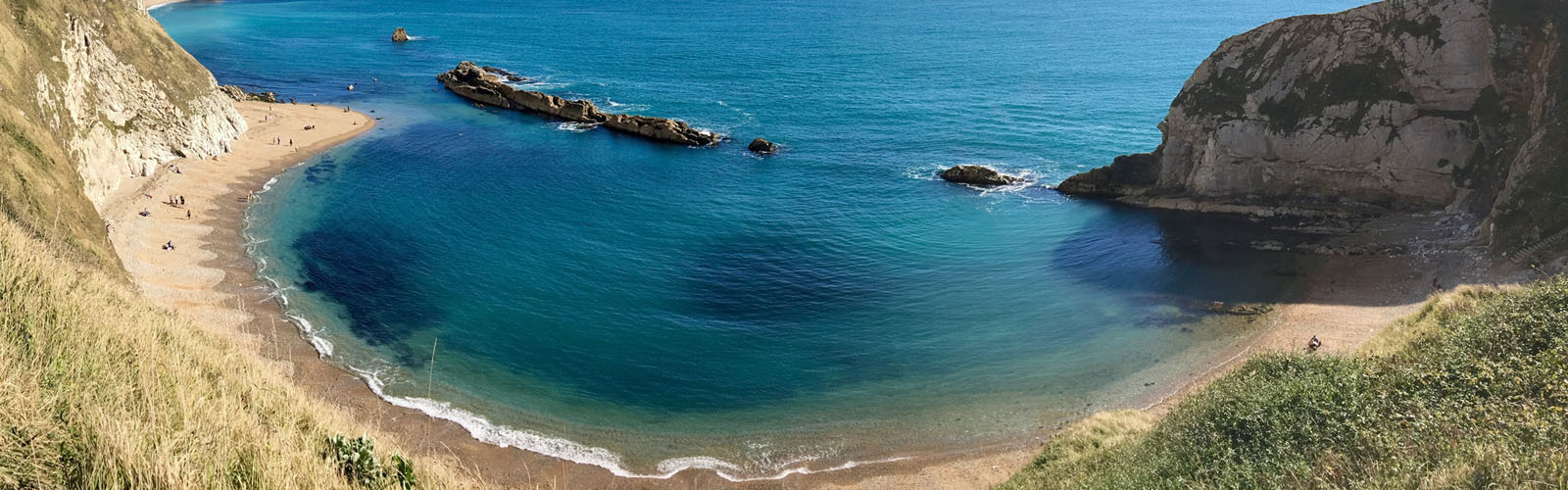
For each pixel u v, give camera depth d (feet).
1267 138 197.26
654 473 109.19
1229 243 181.37
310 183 235.61
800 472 109.19
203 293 155.63
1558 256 135.54
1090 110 319.68
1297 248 174.29
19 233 55.47
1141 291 160.45
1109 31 549.13
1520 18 169.58
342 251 183.42
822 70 420.36
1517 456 38.78
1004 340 143.64
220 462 30.86
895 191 232.73
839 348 142.20
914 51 473.26
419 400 124.26
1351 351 101.35
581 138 297.74
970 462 110.11
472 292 163.43
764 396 127.75
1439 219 175.22
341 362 134.41
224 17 654.12
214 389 42.11
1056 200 222.89
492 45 523.70
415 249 186.19
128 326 45.70
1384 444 47.83
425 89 392.06
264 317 148.66
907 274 174.29
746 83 390.42
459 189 233.14
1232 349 133.69
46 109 181.57
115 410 32.45
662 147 283.79
